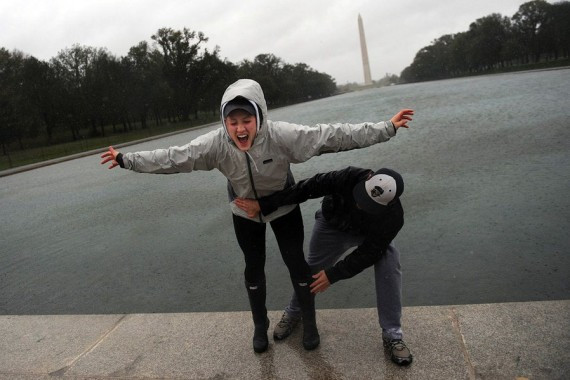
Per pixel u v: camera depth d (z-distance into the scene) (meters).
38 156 39.81
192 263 5.45
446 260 4.57
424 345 2.68
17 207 12.47
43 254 6.94
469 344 2.62
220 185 11.11
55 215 10.24
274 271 4.89
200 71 71.50
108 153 2.56
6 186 19.34
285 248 2.69
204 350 2.94
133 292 4.83
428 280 4.22
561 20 67.38
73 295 4.99
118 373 2.81
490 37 87.56
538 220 5.20
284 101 118.50
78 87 64.44
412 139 13.95
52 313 4.57
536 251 4.45
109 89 63.09
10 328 3.56
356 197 2.34
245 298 4.34
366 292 4.18
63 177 19.55
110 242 6.99
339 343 2.82
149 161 2.51
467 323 2.82
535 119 13.98
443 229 5.41
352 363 2.62
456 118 18.25
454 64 113.19
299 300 2.77
